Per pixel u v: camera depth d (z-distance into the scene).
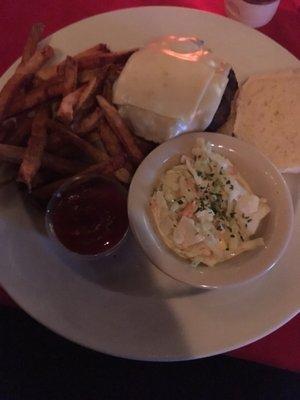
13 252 0.22
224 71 0.25
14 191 0.24
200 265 0.22
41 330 0.22
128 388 0.22
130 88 0.24
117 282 0.23
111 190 0.24
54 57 0.26
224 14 0.29
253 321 0.21
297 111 0.26
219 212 0.22
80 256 0.23
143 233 0.21
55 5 0.28
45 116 0.23
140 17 0.28
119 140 0.24
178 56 0.24
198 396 0.22
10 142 0.24
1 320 0.22
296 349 0.22
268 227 0.22
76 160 0.25
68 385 0.22
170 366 0.22
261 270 0.21
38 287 0.22
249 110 0.26
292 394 0.22
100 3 0.29
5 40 0.27
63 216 0.24
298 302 0.22
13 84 0.24
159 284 0.23
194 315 0.21
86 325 0.21
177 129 0.24
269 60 0.27
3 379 0.22
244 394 0.22
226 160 0.23
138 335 0.21
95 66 0.25
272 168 0.23
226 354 0.22
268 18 0.28
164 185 0.23
